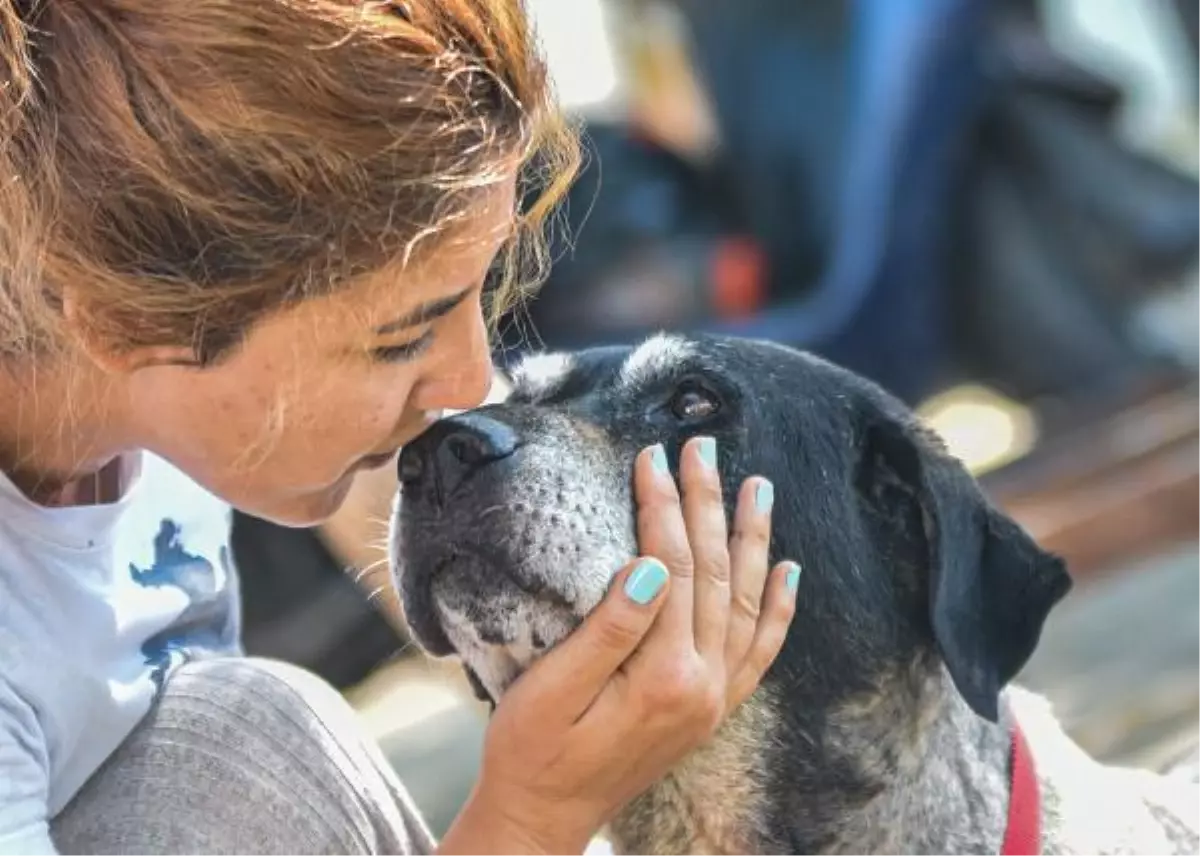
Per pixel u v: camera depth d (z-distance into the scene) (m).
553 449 3.50
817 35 8.20
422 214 2.76
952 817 3.88
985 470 8.31
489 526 3.38
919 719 3.90
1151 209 8.34
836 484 3.87
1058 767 4.07
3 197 2.67
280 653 6.59
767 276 8.45
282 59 2.63
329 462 3.03
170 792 3.17
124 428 3.06
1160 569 7.84
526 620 3.39
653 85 8.93
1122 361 8.55
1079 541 7.80
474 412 3.58
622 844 4.01
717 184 8.66
